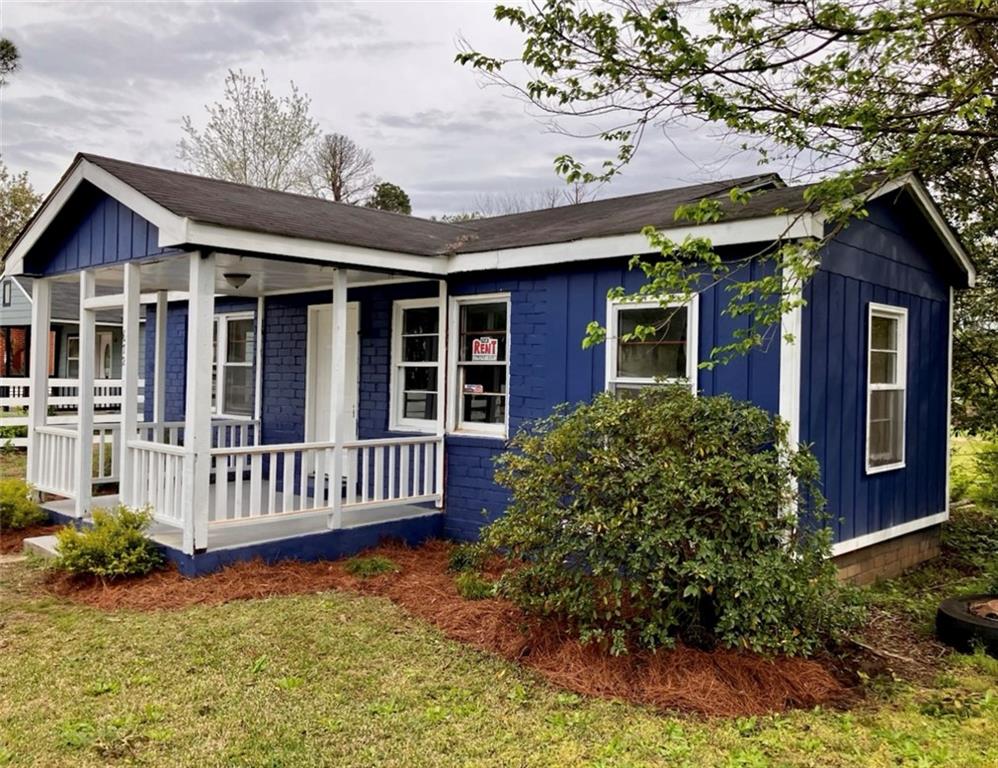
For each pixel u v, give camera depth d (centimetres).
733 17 505
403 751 344
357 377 880
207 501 606
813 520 556
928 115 534
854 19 479
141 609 536
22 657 448
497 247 707
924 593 668
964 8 496
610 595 446
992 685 439
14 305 2250
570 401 680
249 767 327
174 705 385
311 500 865
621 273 647
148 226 641
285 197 842
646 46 521
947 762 344
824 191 489
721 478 444
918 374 774
